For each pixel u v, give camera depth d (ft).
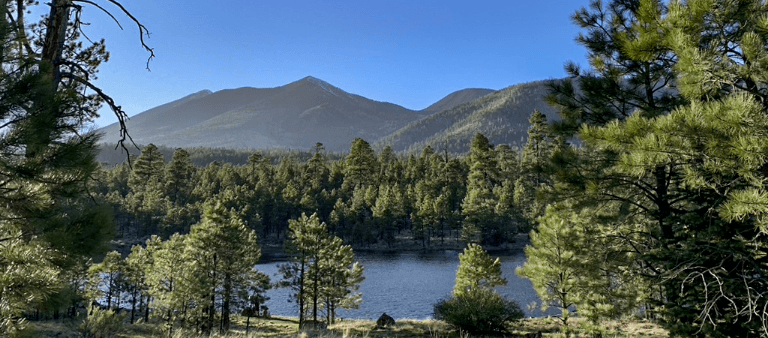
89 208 16.37
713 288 25.49
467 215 280.72
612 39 36.91
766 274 24.08
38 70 15.89
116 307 128.06
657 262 29.89
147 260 127.24
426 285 170.60
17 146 13.89
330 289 108.06
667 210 32.63
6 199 14.99
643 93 36.65
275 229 341.21
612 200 36.09
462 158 456.86
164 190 358.23
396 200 312.29
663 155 22.72
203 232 98.43
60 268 15.67
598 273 49.01
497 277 98.94
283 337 53.47
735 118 19.22
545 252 56.29
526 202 271.69
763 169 21.36
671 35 24.84
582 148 34.42
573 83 39.32
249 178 398.83
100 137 16.07
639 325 66.85
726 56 23.17
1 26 14.74
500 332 68.54
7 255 14.44
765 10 23.70
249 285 102.42
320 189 385.09
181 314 87.97
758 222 19.84
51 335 48.78
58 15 24.02
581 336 56.49
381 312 132.67
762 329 22.81
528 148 290.35
